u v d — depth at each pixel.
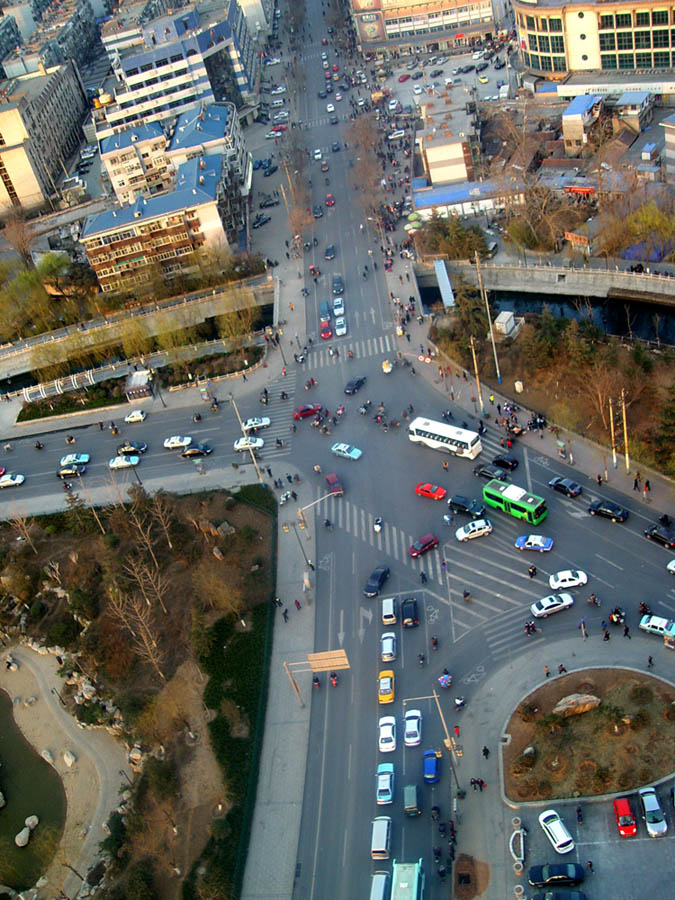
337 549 199.50
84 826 168.62
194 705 176.00
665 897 125.44
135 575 193.88
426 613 178.38
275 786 157.12
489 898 131.62
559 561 179.62
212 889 141.25
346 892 138.88
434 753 151.12
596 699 150.38
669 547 174.38
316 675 173.50
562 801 139.88
